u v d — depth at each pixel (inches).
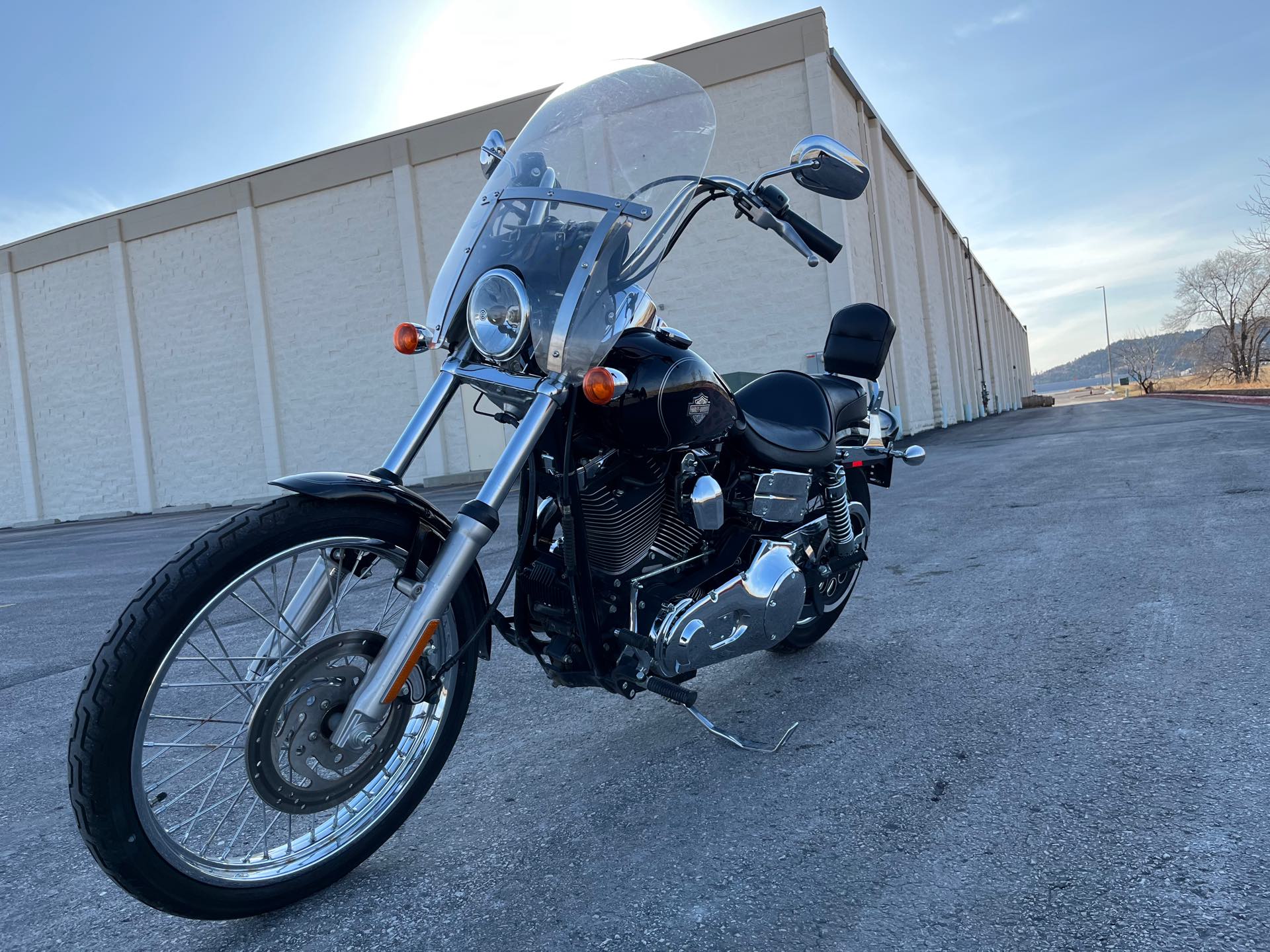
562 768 95.7
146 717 62.4
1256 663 105.3
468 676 83.0
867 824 76.9
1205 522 193.8
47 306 895.7
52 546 485.4
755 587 95.7
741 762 92.9
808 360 666.2
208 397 839.7
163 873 63.2
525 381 78.3
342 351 797.9
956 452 511.2
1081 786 79.7
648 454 87.9
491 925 66.2
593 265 81.0
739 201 94.0
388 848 80.4
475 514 73.5
